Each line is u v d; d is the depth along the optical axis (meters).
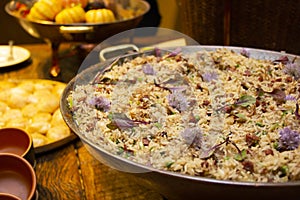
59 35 1.65
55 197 1.15
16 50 1.94
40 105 1.42
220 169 0.95
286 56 1.36
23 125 1.36
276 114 1.12
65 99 1.16
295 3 1.59
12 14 1.77
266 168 0.94
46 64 1.86
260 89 1.21
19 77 1.74
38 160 1.27
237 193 0.86
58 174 1.22
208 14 1.73
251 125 1.08
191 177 0.86
